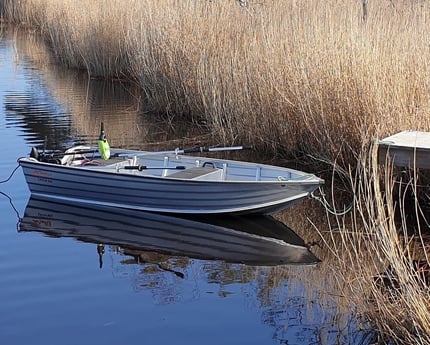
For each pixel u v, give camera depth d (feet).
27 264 21.44
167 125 42.39
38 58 72.74
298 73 32.14
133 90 54.85
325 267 21.25
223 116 37.83
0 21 108.17
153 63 45.78
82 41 61.82
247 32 38.19
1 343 16.84
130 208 26.63
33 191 28.19
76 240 23.48
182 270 21.09
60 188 27.58
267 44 34.37
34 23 98.99
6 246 22.86
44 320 17.98
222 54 38.11
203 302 18.92
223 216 25.84
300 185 24.22
